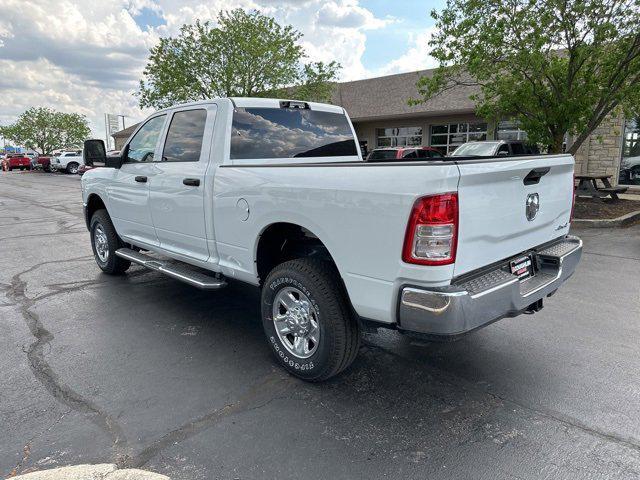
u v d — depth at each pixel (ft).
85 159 17.40
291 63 64.18
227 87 62.85
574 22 30.58
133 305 16.48
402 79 77.20
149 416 9.67
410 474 7.95
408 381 11.10
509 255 10.16
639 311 15.33
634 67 31.19
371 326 9.65
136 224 16.97
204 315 15.56
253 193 11.42
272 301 11.46
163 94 63.98
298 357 11.03
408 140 70.18
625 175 49.73
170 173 14.43
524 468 8.06
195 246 14.12
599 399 10.18
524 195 10.14
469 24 32.24
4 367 11.83
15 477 7.82
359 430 9.19
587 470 7.98
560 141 34.86
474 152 42.57
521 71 33.32
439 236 8.18
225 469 8.09
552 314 15.19
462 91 63.98
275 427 9.29
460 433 9.07
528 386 10.77
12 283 19.21
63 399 10.33
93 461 8.28
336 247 9.65
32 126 169.58
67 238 29.55
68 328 14.39
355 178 9.16
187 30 62.34
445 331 8.32
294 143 14.53
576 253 11.97
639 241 26.21
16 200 55.36
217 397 10.42
